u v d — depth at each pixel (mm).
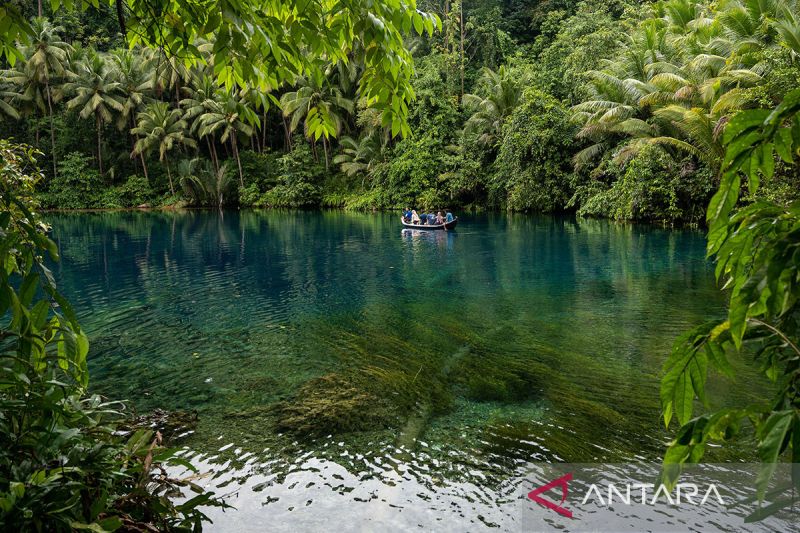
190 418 4863
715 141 15586
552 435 4383
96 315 8891
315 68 2129
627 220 20484
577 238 16906
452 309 8781
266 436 4516
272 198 36250
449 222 21031
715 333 955
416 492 3674
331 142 37781
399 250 15875
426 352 6625
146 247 17750
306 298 9961
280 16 2109
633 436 4320
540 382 5527
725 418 867
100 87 35000
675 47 19891
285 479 3861
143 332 7816
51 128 36469
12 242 1650
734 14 15953
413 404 5082
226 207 37688
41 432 1873
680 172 17688
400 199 31516
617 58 22875
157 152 39938
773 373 970
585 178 23891
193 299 10055
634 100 20219
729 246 953
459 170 29250
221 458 4164
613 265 12094
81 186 37344
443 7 36625
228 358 6574
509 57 32406
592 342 6793
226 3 1642
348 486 3764
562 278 10953
